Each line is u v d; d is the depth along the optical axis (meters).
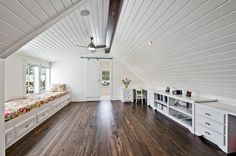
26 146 2.22
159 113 4.23
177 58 2.51
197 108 2.62
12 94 3.44
